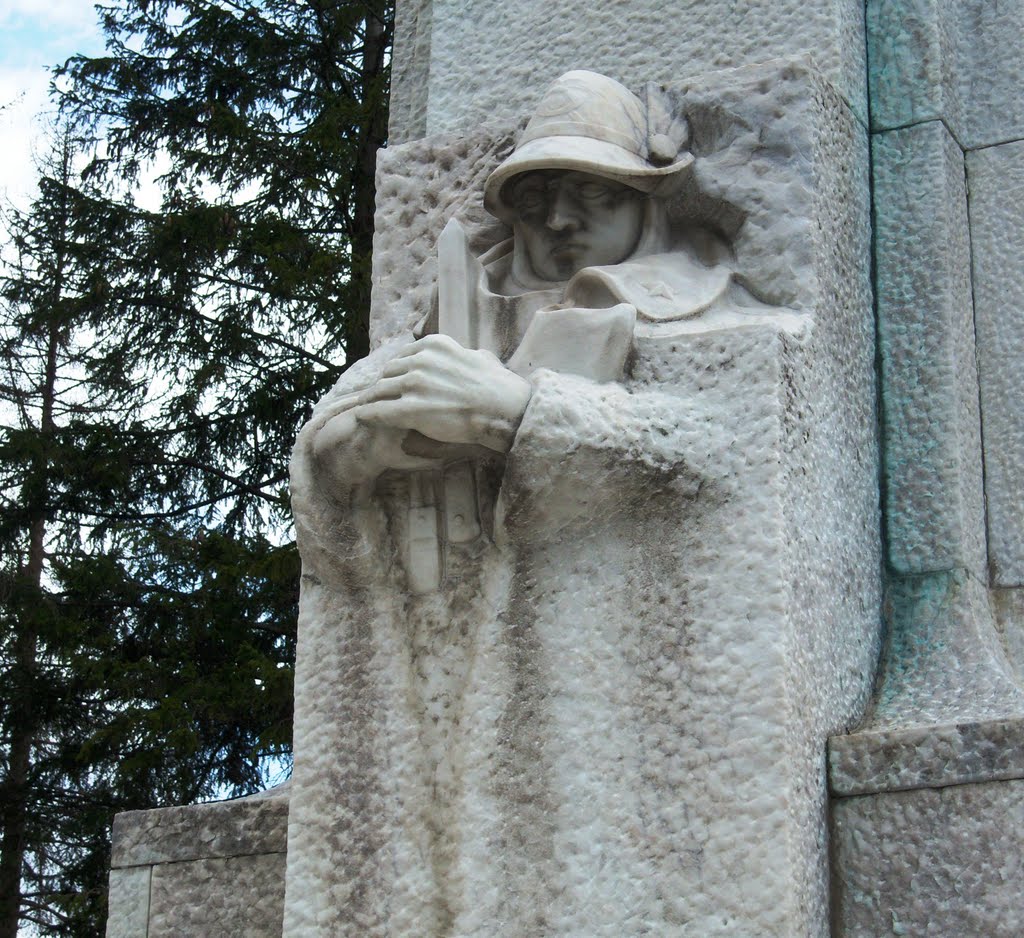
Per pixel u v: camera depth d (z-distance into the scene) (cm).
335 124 981
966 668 259
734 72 276
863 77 301
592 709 239
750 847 225
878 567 273
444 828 243
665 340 253
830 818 239
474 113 316
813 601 245
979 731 234
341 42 1055
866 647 262
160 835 313
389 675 255
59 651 958
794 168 270
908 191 295
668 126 276
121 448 993
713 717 232
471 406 242
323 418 260
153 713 867
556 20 314
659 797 232
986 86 309
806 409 254
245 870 303
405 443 252
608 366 251
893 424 283
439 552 257
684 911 226
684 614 239
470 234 289
